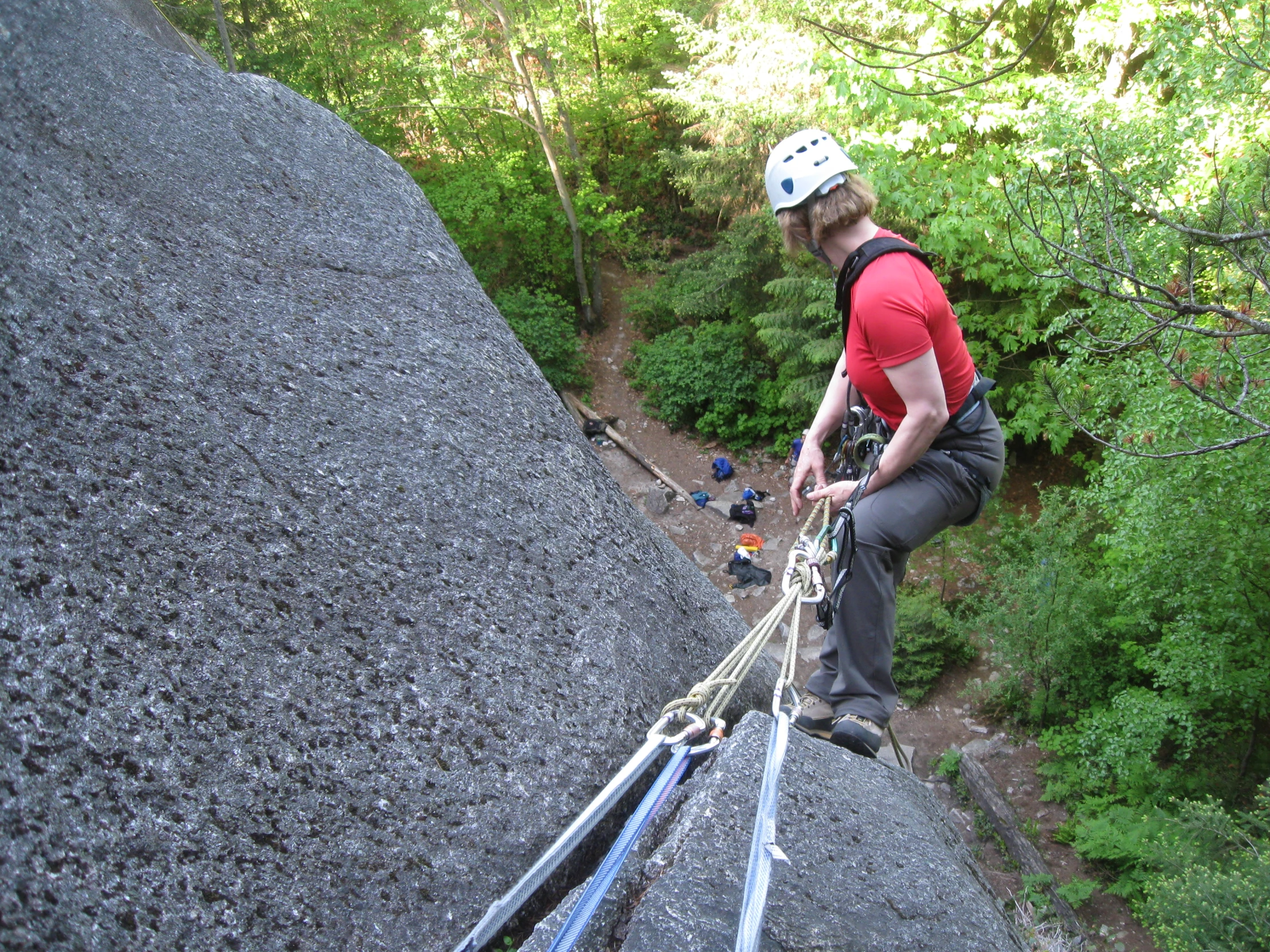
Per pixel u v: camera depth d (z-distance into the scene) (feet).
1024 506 34.04
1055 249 12.35
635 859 4.99
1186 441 17.25
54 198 6.56
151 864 4.27
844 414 7.35
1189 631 20.61
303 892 4.58
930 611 30.48
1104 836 21.70
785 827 5.02
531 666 6.03
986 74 24.89
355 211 8.50
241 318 6.83
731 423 45.78
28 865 4.00
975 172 24.03
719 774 5.15
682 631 7.31
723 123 39.01
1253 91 16.35
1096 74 27.32
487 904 5.04
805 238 6.20
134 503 5.39
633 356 52.54
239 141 8.15
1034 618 26.32
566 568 6.81
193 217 7.27
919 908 4.86
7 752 4.25
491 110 48.44
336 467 6.31
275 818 4.70
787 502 41.37
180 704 4.79
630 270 58.39
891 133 24.40
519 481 7.16
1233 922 15.90
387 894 4.79
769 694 7.86
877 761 6.59
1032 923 21.20
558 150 53.57
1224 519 18.03
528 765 5.57
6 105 6.86
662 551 8.34
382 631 5.66
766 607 34.81
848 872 4.91
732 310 45.78
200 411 6.07
